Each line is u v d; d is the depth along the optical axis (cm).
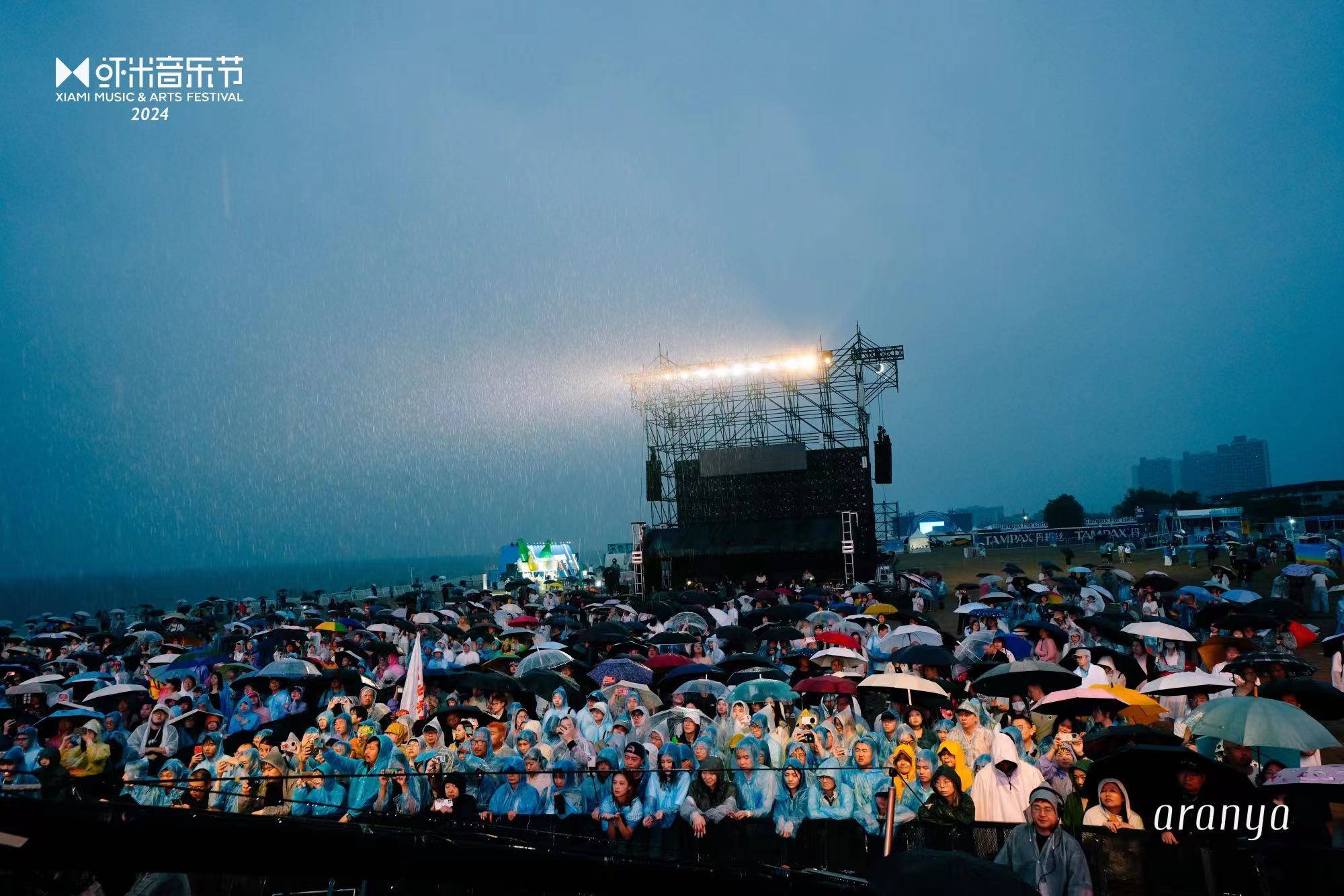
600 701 1223
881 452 4559
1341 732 1484
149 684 1734
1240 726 783
